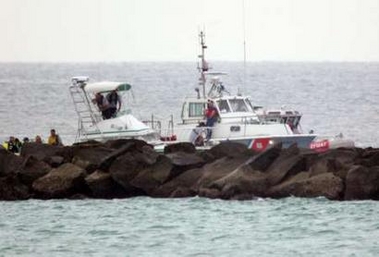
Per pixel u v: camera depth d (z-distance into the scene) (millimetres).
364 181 112938
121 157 120875
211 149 123125
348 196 113062
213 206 112938
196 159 120562
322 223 103812
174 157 120438
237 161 119062
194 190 118500
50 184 120500
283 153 117938
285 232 100625
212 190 117000
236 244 96125
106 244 97375
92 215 110688
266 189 115625
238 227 103062
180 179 119375
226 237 99062
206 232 101375
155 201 117125
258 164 117688
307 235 99250
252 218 106750
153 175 119875
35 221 108438
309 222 104375
